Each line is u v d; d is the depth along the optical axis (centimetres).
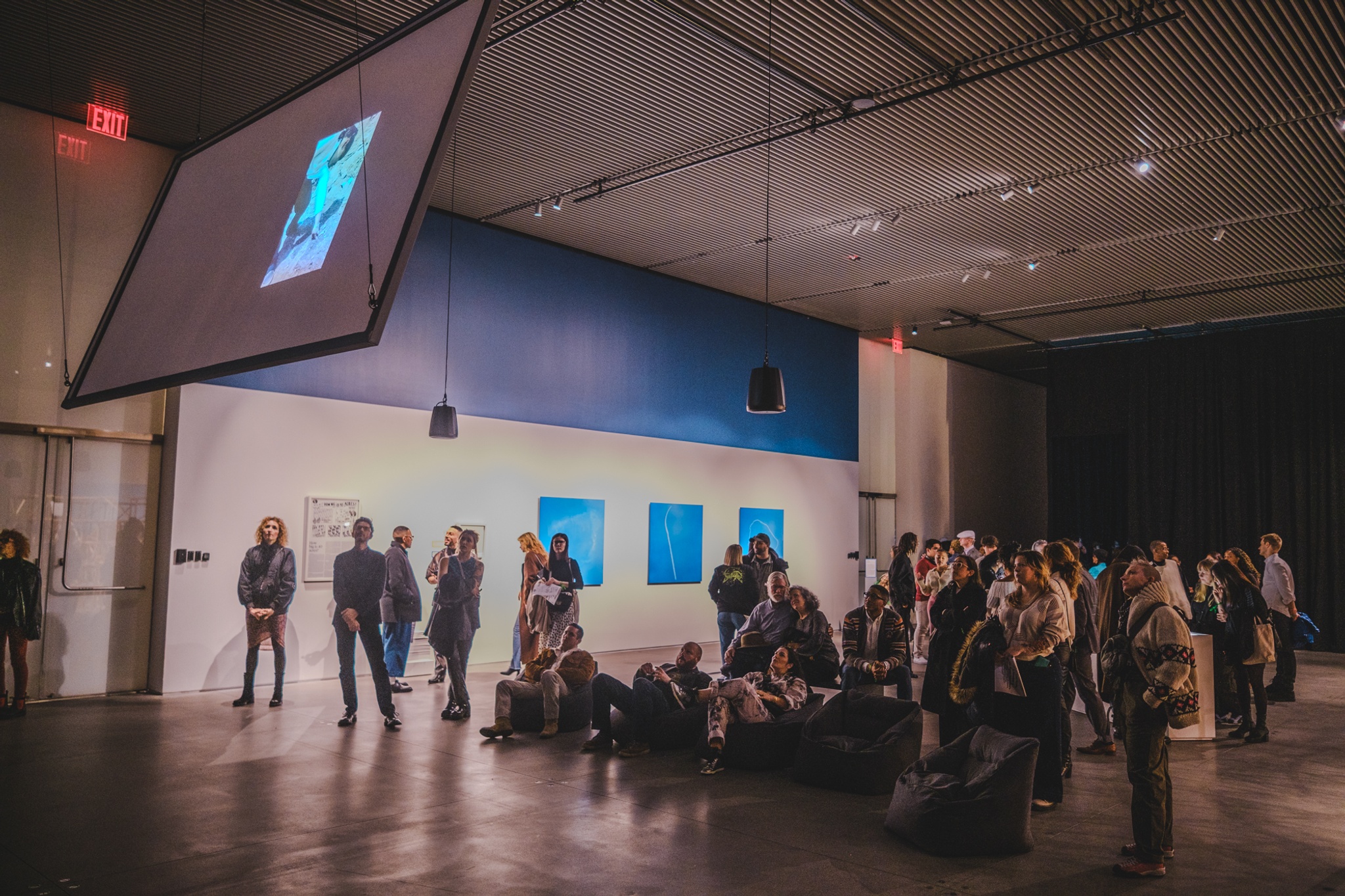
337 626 663
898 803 423
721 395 1313
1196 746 646
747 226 1059
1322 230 1039
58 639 758
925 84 736
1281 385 1511
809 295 1349
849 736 548
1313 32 648
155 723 661
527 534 809
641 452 1180
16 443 744
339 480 897
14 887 348
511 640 1018
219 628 813
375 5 629
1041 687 466
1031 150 848
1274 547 881
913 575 994
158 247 669
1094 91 736
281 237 530
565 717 644
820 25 659
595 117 797
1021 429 1986
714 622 1261
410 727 658
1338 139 811
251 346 495
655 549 1187
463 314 1020
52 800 465
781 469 1384
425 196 421
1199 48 672
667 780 521
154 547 813
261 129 614
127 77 723
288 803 465
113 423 795
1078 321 1502
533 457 1059
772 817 451
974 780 416
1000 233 1073
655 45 684
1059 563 528
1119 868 374
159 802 463
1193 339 1603
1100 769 564
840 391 1523
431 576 782
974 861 390
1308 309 1401
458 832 421
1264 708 663
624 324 1189
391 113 479
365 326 417
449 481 980
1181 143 827
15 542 693
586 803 471
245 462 837
